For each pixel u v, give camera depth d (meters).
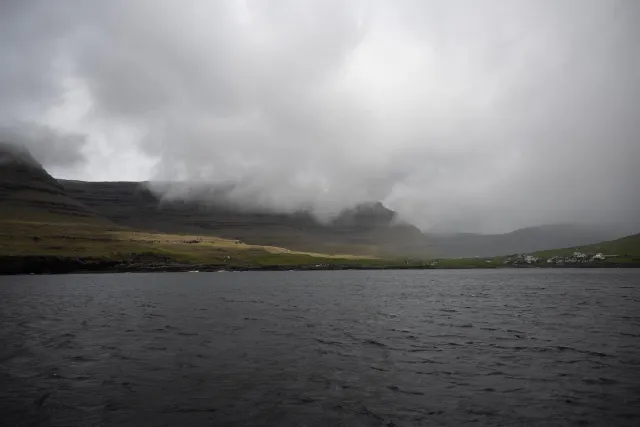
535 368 30.09
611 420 20.44
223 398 23.97
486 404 22.78
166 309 70.50
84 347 38.12
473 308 71.12
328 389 25.50
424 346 38.19
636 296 92.62
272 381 27.16
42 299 90.44
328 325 51.59
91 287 133.00
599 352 35.19
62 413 21.73
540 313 62.88
